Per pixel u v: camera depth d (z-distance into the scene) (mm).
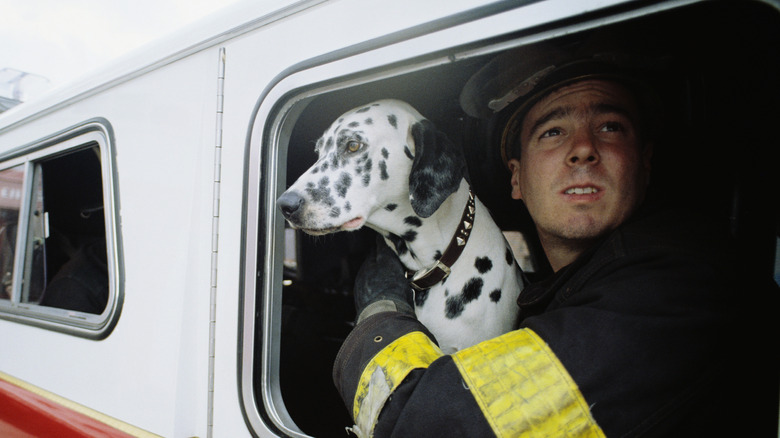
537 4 801
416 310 1583
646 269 914
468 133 1926
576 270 1128
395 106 1640
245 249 1162
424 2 913
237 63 1200
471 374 875
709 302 841
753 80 1252
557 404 807
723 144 1431
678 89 1384
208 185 1243
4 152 2039
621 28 1148
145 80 1415
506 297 1588
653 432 804
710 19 1095
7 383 1787
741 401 897
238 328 1166
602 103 1182
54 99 1735
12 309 1938
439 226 1577
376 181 1560
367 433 957
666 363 809
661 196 1354
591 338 833
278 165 1164
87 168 2508
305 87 1073
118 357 1402
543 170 1229
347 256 3062
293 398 1900
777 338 937
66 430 1455
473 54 888
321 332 2467
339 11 1027
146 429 1295
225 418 1190
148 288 1343
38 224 2004
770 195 1354
